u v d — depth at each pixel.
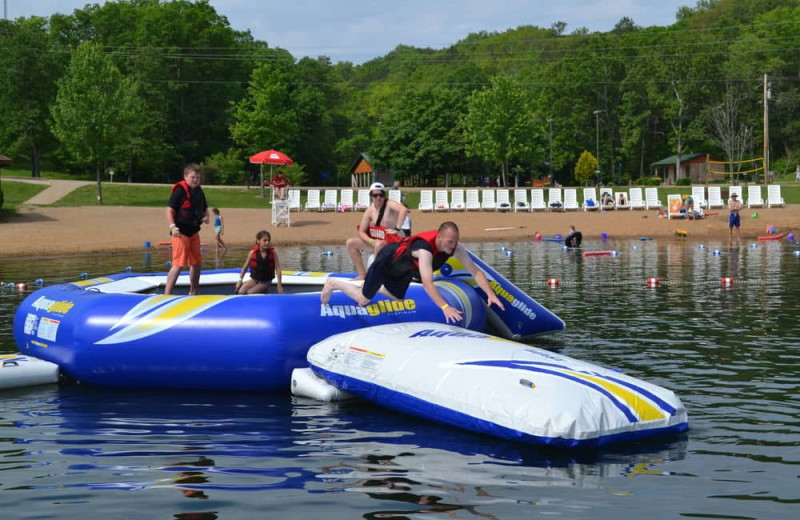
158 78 73.25
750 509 4.18
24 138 67.81
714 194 39.56
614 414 5.30
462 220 35.44
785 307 11.52
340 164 95.81
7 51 67.50
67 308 8.02
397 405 6.27
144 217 34.25
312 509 4.23
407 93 79.94
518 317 9.32
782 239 28.39
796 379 7.08
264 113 51.44
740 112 83.00
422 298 8.16
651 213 37.69
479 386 5.66
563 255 22.53
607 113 87.88
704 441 5.39
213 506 4.29
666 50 88.94
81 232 28.77
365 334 6.95
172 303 7.72
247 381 7.39
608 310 11.55
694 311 11.29
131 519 4.12
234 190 52.44
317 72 102.50
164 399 7.09
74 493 4.52
